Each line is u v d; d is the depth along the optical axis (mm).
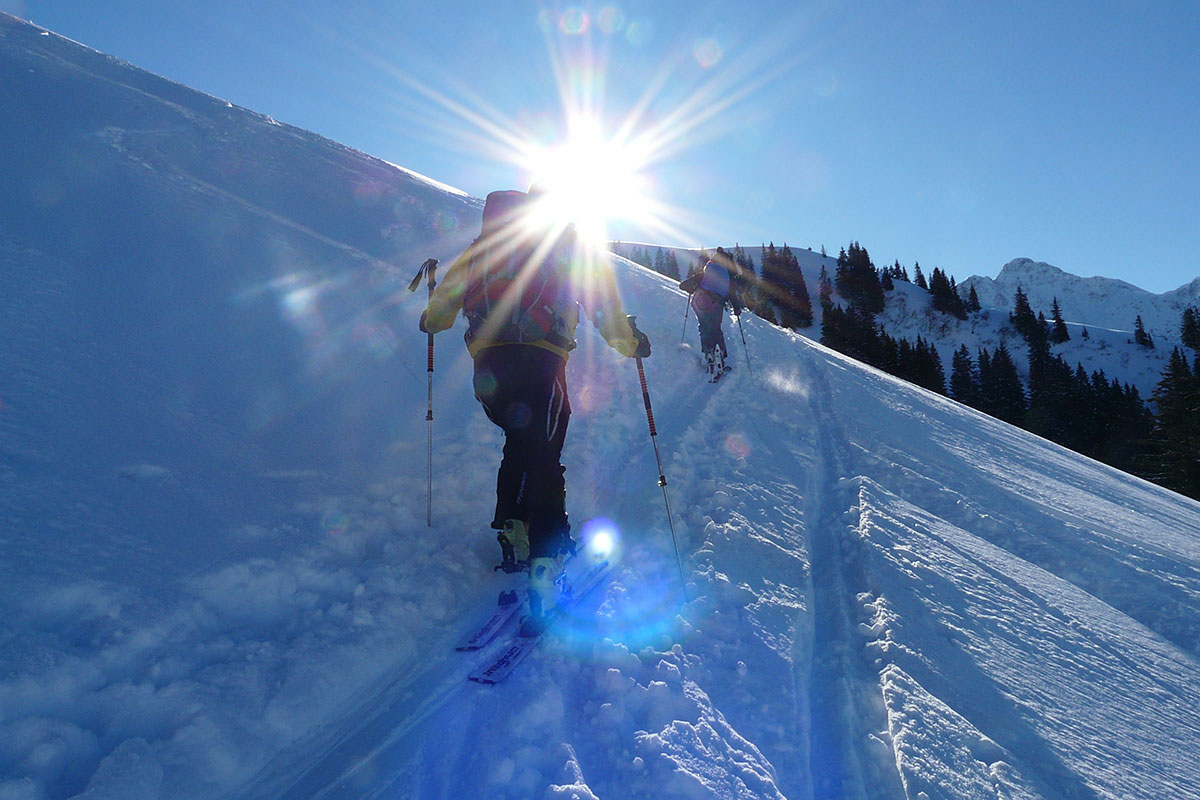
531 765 1831
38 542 2109
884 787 1977
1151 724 2666
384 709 2062
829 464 5984
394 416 4070
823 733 2211
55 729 1634
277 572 2420
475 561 2967
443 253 7449
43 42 10422
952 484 5957
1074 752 2336
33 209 4688
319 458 3373
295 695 1976
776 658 2498
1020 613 3457
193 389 3471
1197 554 5566
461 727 1960
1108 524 5918
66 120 7129
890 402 10062
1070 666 3014
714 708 2141
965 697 2492
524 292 2705
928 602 3209
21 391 2830
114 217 5035
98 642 1889
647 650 2387
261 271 5176
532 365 2713
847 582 3365
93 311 3721
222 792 1703
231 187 7074
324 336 4641
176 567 2271
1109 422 66062
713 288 8641
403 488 3373
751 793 1805
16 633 1802
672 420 5848
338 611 2371
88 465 2590
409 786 1741
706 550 3266
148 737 1753
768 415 7059
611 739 1943
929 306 123500
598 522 3586
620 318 3086
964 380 77500
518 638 2400
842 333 82875
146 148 7207
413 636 2408
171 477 2734
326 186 8484
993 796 1987
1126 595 4289
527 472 2678
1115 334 113062
